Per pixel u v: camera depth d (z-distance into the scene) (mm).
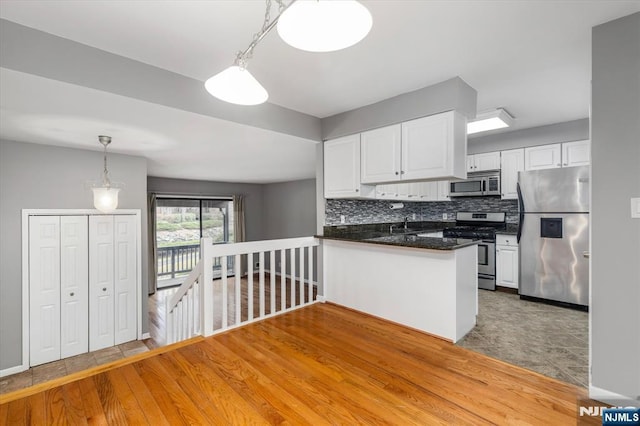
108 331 4020
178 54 2125
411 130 2875
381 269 3166
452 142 2605
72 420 1646
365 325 2996
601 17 1771
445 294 2674
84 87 1968
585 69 2451
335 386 1953
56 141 3359
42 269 3539
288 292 6348
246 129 2975
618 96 1780
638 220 1718
